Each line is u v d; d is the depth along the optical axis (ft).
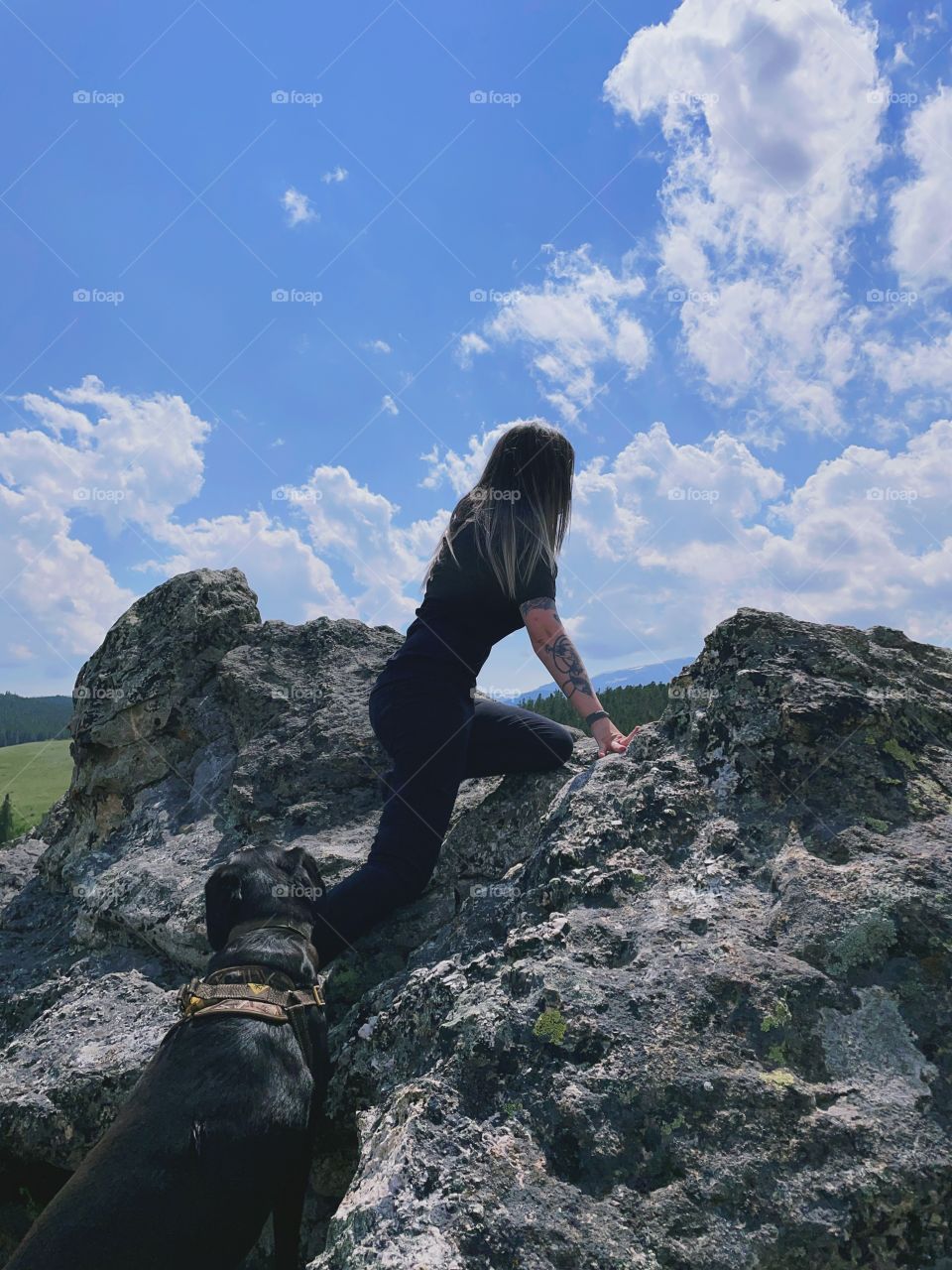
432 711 10.27
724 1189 6.08
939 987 7.13
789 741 9.36
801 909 7.83
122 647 19.60
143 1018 11.39
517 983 7.72
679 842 9.17
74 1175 6.79
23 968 15.29
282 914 9.60
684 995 7.27
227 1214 6.89
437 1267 5.60
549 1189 6.12
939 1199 6.00
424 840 10.33
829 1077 6.73
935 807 8.76
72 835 18.67
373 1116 7.72
